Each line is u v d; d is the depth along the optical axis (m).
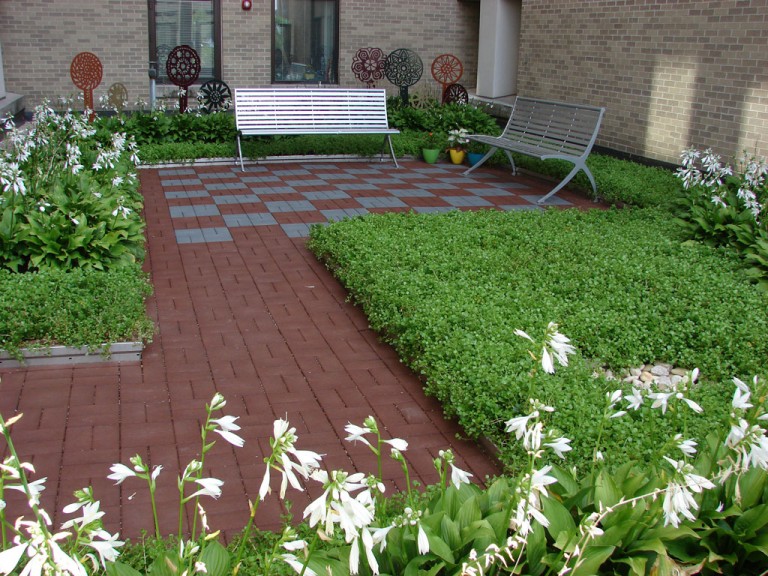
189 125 10.60
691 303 4.84
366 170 10.12
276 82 14.75
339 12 14.57
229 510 2.94
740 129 8.58
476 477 3.24
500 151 10.57
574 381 3.62
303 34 14.67
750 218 6.18
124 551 2.53
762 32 8.17
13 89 13.07
